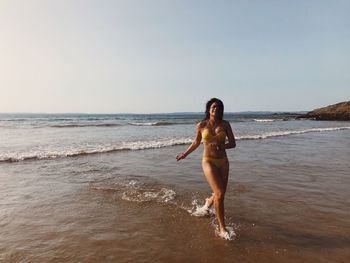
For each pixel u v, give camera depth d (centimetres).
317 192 643
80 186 684
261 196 611
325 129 2906
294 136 2081
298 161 1027
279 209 535
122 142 1575
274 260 361
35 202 571
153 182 724
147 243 404
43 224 466
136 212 521
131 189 662
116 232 438
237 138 1827
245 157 1110
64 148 1305
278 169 886
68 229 448
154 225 464
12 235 425
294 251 383
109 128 2877
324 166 939
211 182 432
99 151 1205
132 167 912
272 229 450
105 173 823
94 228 452
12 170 852
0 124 3647
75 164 952
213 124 450
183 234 432
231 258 366
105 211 525
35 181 728
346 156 1146
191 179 759
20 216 499
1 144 1459
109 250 384
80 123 4031
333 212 521
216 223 473
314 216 502
